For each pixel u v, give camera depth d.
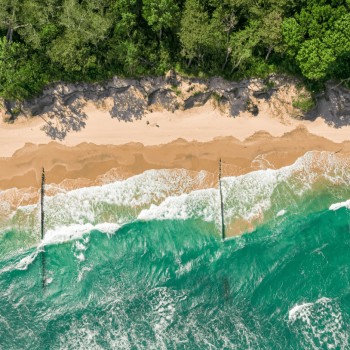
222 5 42.81
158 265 43.00
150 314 40.31
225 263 42.78
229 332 39.16
